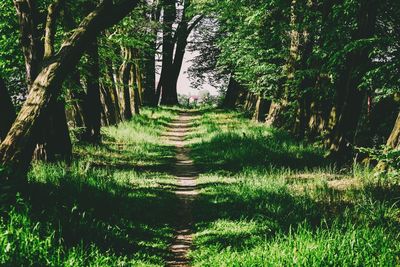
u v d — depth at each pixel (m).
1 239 4.73
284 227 7.42
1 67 11.94
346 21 12.95
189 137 23.39
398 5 11.86
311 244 5.45
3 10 11.59
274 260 5.21
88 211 7.42
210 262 6.10
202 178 12.87
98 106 17.69
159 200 9.91
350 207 8.26
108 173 11.97
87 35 7.84
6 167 6.68
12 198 6.09
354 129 12.96
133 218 8.17
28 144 7.22
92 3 13.40
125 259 5.98
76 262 5.00
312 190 9.83
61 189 8.16
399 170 9.05
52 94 7.53
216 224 8.06
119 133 21.47
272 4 15.42
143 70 40.91
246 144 17.27
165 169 14.70
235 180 11.98
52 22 7.86
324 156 13.62
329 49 13.27
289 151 15.41
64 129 12.50
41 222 5.86
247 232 7.41
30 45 9.38
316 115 17.27
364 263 4.95
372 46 11.20
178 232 8.17
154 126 27.30
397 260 5.10
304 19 14.66
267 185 10.40
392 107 14.27
